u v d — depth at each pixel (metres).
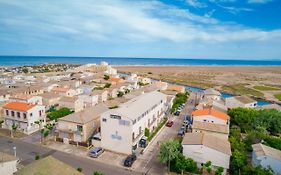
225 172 42.38
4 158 36.59
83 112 58.97
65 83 118.56
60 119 54.50
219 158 42.50
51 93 88.69
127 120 48.06
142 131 54.56
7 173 35.81
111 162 45.69
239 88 159.88
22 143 53.16
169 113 81.81
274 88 161.50
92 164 44.44
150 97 69.31
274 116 65.75
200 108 75.06
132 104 58.22
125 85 121.56
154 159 47.62
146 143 53.19
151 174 41.78
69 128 53.88
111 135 50.12
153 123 63.34
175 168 42.50
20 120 59.50
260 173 37.91
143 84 146.25
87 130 53.81
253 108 78.25
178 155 42.84
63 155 47.78
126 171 42.41
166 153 42.47
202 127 54.59
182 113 84.31
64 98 83.44
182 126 66.88
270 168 40.28
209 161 41.94
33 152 48.62
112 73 195.88
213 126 55.22
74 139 53.59
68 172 30.55
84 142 52.19
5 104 68.25
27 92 91.12
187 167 41.53
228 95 139.75
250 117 67.69
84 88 109.88
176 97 102.75
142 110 55.25
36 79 139.62
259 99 125.88
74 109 79.75
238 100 89.75
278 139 54.16
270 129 65.81
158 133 62.44
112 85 123.06
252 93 141.50
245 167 40.75
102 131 50.97
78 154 48.53
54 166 31.12
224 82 190.00
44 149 50.31
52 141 54.56
